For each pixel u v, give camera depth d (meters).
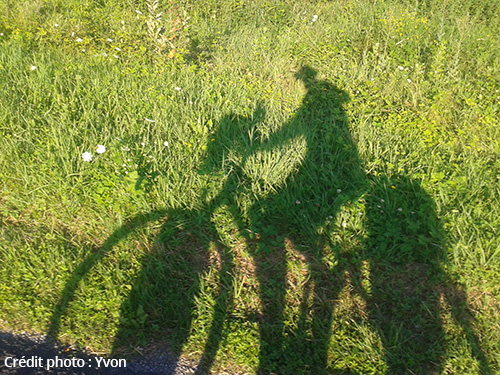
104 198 4.43
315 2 9.27
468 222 4.39
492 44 7.72
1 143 4.88
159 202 4.47
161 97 5.75
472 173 4.98
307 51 7.40
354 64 7.00
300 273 4.05
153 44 7.15
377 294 3.90
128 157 4.76
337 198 4.59
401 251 4.21
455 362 3.41
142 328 3.52
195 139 5.22
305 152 5.22
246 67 7.03
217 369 3.31
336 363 3.38
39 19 7.90
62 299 3.63
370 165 5.07
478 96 6.40
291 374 3.31
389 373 3.34
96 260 3.92
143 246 4.14
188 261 4.08
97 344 3.39
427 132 5.50
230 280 3.93
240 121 5.64
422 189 4.73
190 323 3.56
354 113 5.98
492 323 3.69
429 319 3.73
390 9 8.48
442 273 4.04
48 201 4.47
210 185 4.63
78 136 5.03
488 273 4.00
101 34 7.68
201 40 7.71
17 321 3.48
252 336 3.48
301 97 6.25
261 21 8.48
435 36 7.93
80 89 5.89
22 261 3.84
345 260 4.16
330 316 3.70
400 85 6.50
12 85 5.82
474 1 9.27
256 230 4.39
